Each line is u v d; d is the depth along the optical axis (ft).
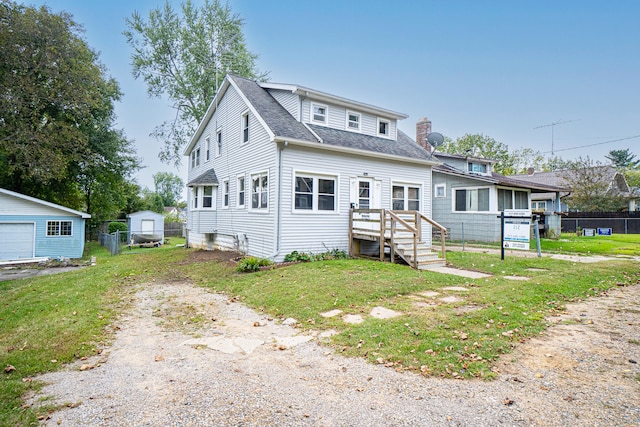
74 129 67.26
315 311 19.45
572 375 11.51
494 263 34.81
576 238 67.26
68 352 14.40
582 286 24.40
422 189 49.62
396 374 11.87
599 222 83.56
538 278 26.81
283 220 36.78
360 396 10.50
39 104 64.13
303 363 13.08
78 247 58.44
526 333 15.33
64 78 63.41
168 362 13.43
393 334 15.29
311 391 10.87
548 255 42.09
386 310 19.24
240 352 14.34
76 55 65.62
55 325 17.89
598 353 13.26
